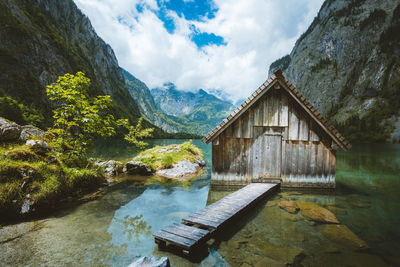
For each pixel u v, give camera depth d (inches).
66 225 220.5
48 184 271.4
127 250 179.8
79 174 340.8
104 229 216.7
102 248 179.8
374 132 4677.7
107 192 356.8
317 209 293.9
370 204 319.6
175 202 314.8
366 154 1214.9
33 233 199.2
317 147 387.5
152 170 527.5
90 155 828.6
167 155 607.8
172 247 191.9
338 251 185.6
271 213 278.7
